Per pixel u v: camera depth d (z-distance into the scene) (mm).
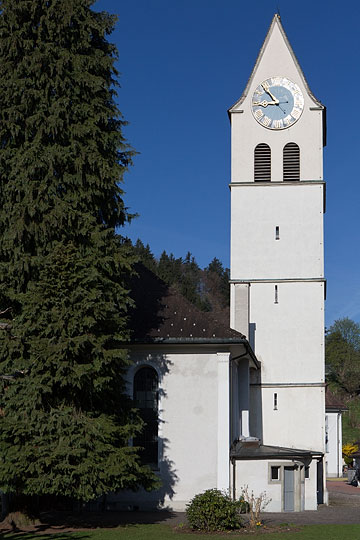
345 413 110875
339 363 131125
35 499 30172
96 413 28953
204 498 29359
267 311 45469
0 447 27016
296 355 44875
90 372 27734
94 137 30719
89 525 29875
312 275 45469
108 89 32031
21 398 27516
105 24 32125
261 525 30062
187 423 35156
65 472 26828
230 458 35812
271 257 45906
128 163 32031
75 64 30797
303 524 31484
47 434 27234
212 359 35562
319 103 46875
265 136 47188
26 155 29328
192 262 156375
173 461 34906
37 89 30359
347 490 53406
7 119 30188
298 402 44469
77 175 30141
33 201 29312
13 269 28938
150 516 32625
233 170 47062
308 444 44000
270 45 48156
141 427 30188
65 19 30547
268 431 44375
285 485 37156
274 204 46438
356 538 26875
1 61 30453
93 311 28016
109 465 27562
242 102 47656
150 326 35844
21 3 30250
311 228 45938
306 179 46469
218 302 143875
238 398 41500
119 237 31141
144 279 38281
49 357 27359
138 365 35750
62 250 28625
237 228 46438
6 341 28000
